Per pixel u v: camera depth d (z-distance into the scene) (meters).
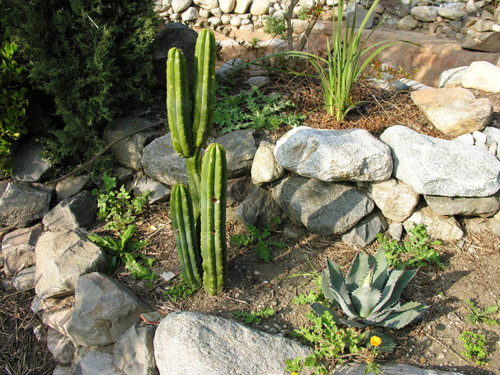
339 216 3.27
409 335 2.74
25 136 3.86
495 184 3.15
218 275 2.85
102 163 3.71
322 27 6.56
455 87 4.21
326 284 2.76
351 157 3.14
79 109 3.53
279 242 3.36
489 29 6.31
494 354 2.63
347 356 2.55
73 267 3.07
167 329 2.55
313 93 4.04
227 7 7.02
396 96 4.12
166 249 3.37
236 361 2.43
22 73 3.68
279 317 2.86
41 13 3.38
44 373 3.01
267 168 3.36
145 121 3.88
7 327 3.22
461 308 2.89
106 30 3.35
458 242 3.32
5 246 3.54
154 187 3.65
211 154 2.39
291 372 2.43
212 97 2.45
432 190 3.19
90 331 2.78
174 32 4.20
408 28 6.92
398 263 3.13
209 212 2.57
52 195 3.70
